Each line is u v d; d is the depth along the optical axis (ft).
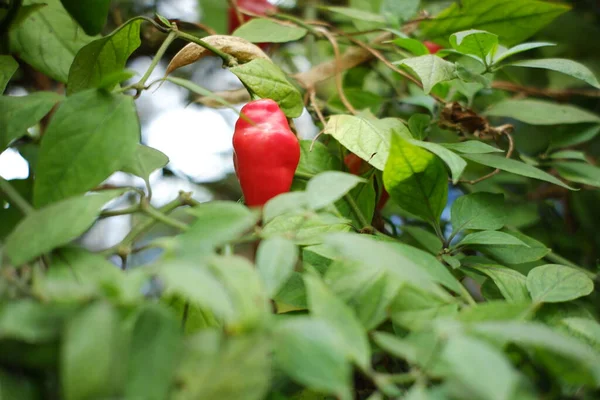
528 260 1.19
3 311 0.76
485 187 1.62
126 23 1.17
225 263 0.79
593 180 1.43
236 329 0.75
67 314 0.76
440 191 1.13
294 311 1.04
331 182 0.88
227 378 0.73
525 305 0.86
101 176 0.96
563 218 1.80
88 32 1.27
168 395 0.75
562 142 1.52
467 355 0.72
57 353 0.78
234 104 1.51
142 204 1.01
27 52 1.32
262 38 1.44
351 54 1.63
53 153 0.96
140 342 0.74
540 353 0.86
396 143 1.06
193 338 0.76
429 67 1.23
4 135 1.04
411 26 1.62
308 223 1.11
